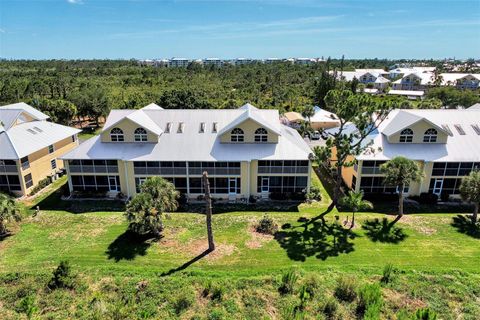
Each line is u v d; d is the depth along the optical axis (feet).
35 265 82.38
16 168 121.80
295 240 94.58
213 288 72.79
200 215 110.22
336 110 110.73
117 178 122.11
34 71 479.82
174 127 130.00
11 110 137.39
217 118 133.59
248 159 117.19
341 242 93.45
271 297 71.26
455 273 79.36
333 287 74.18
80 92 240.53
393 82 442.91
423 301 70.44
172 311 67.62
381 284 75.41
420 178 103.19
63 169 149.79
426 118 122.62
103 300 69.67
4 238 94.84
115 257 86.12
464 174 119.96
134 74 452.35
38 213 110.42
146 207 90.89
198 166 118.73
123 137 124.06
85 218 107.45
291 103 288.71
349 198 99.14
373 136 127.65
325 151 108.99
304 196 120.88
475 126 129.18
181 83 368.68
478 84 386.11
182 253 88.17
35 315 65.82
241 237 96.07
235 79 406.21
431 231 99.76
